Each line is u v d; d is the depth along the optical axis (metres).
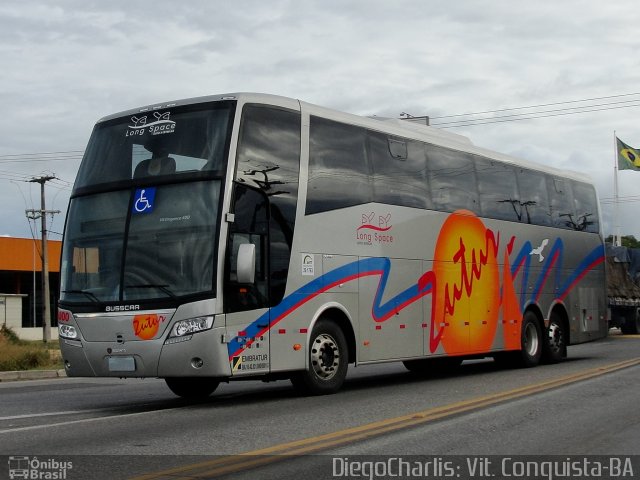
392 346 14.10
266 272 11.77
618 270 33.44
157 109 12.26
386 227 14.15
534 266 18.64
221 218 11.20
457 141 16.58
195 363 10.99
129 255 11.63
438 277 15.36
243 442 8.62
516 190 18.25
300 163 12.56
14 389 16.53
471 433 9.11
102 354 11.53
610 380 14.46
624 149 44.06
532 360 18.33
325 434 9.02
